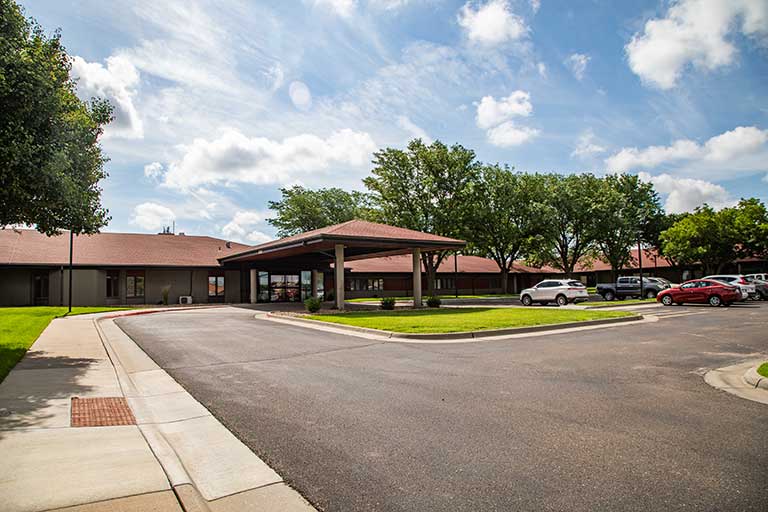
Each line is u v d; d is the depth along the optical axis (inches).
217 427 244.2
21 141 375.6
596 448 206.7
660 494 163.2
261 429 239.3
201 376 373.4
